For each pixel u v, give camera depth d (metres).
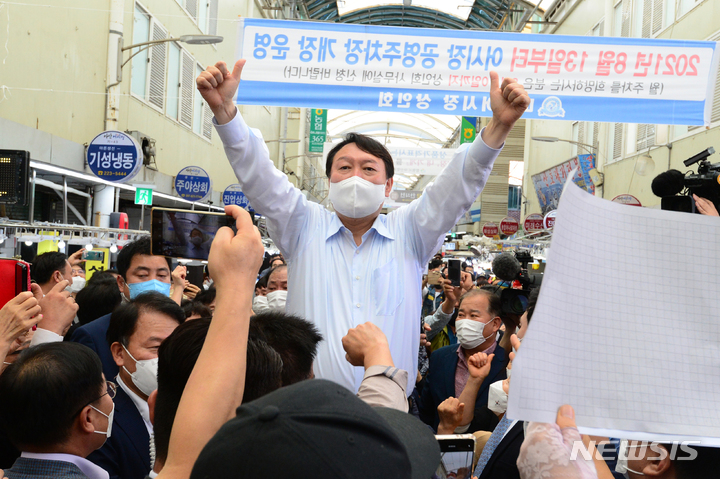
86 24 9.09
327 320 1.79
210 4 15.27
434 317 4.33
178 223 1.25
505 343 3.10
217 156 16.77
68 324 2.44
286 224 1.83
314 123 25.88
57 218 9.44
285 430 0.66
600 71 4.23
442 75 4.21
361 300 1.80
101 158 8.19
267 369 1.16
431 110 4.22
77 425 1.62
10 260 2.07
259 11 20.31
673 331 0.81
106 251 6.01
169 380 1.13
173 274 3.67
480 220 29.92
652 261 0.83
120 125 10.23
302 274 1.85
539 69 4.24
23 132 7.33
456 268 4.30
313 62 4.16
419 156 22.34
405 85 4.19
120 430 2.06
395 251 1.86
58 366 1.58
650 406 0.79
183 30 13.45
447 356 3.07
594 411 0.78
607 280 0.81
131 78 10.73
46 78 7.97
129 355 2.18
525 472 0.87
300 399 0.71
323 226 1.89
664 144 12.73
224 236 0.94
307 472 0.63
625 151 14.88
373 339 1.31
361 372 1.79
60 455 1.59
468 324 2.96
